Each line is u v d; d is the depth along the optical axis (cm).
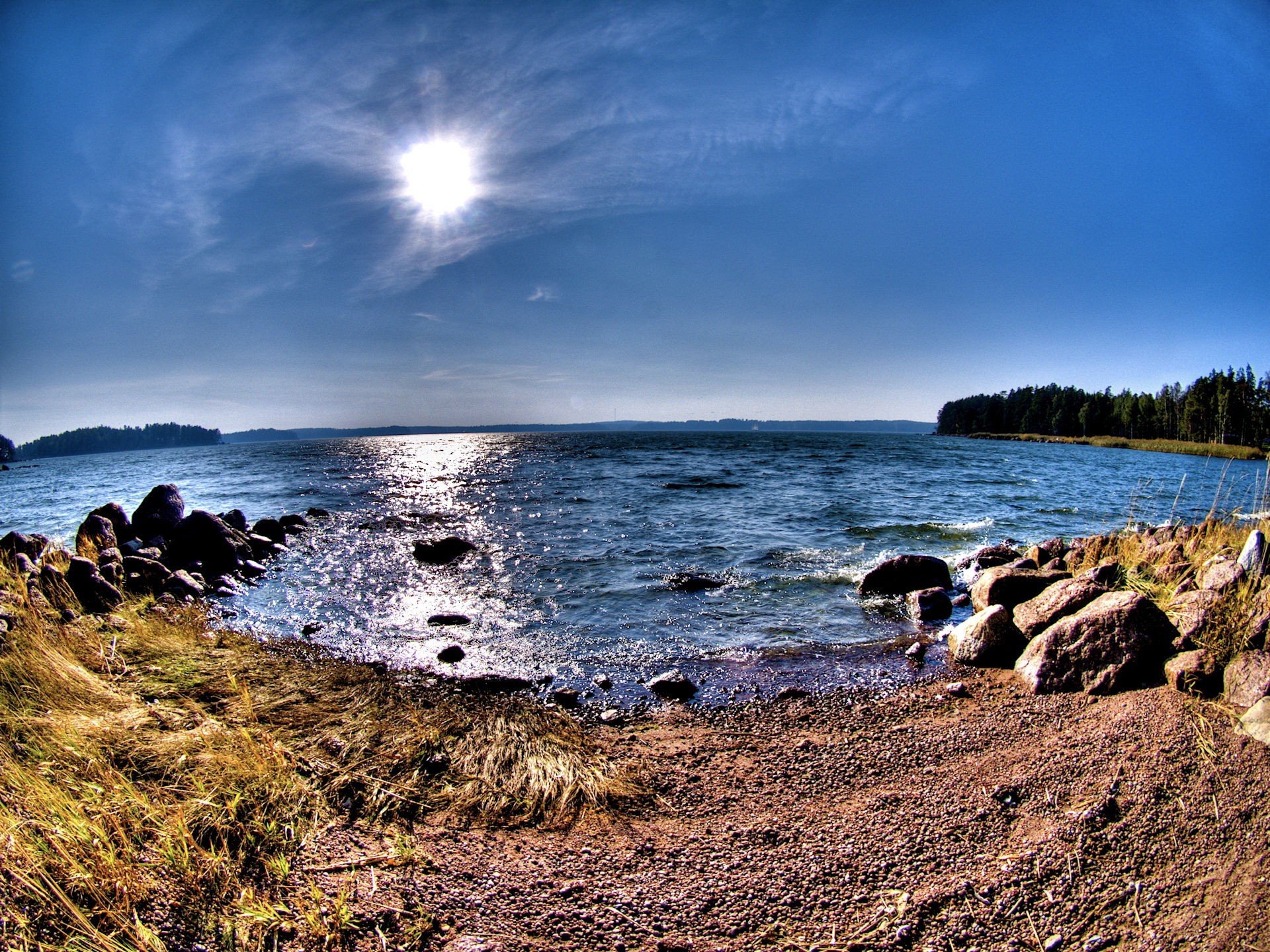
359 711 512
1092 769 383
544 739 468
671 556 1218
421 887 298
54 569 716
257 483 3047
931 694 561
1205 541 761
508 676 638
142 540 1152
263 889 287
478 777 407
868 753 448
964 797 376
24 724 395
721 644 737
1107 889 287
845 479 2792
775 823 361
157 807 328
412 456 5981
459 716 514
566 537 1433
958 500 2073
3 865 273
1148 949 253
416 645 747
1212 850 299
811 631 781
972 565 1047
